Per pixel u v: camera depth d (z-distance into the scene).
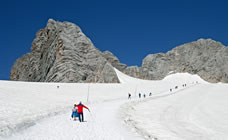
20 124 12.87
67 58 104.25
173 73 193.38
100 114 21.27
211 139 15.74
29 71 118.31
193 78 179.12
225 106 33.59
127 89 70.75
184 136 16.06
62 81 96.06
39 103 27.30
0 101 25.28
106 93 58.66
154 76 195.88
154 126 19.17
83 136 11.29
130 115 24.42
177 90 69.00
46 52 118.31
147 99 44.47
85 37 120.81
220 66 179.50
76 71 100.62
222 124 20.89
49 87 60.66
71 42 112.94
